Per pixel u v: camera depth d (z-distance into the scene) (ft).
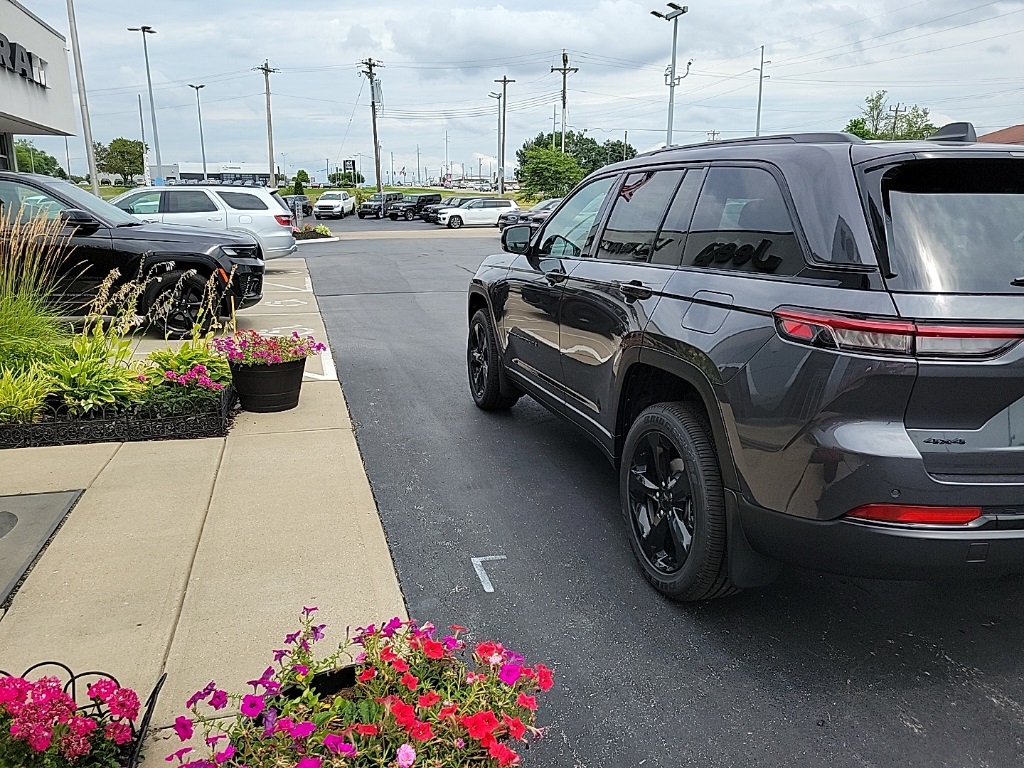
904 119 139.74
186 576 11.51
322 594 11.12
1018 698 9.36
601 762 8.24
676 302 11.13
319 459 16.65
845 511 8.54
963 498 8.28
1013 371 8.14
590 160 237.86
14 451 16.78
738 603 11.42
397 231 128.06
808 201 9.49
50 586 11.14
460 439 18.74
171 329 28.35
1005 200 9.11
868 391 8.30
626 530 13.83
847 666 9.95
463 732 6.04
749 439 9.38
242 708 6.16
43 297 22.36
